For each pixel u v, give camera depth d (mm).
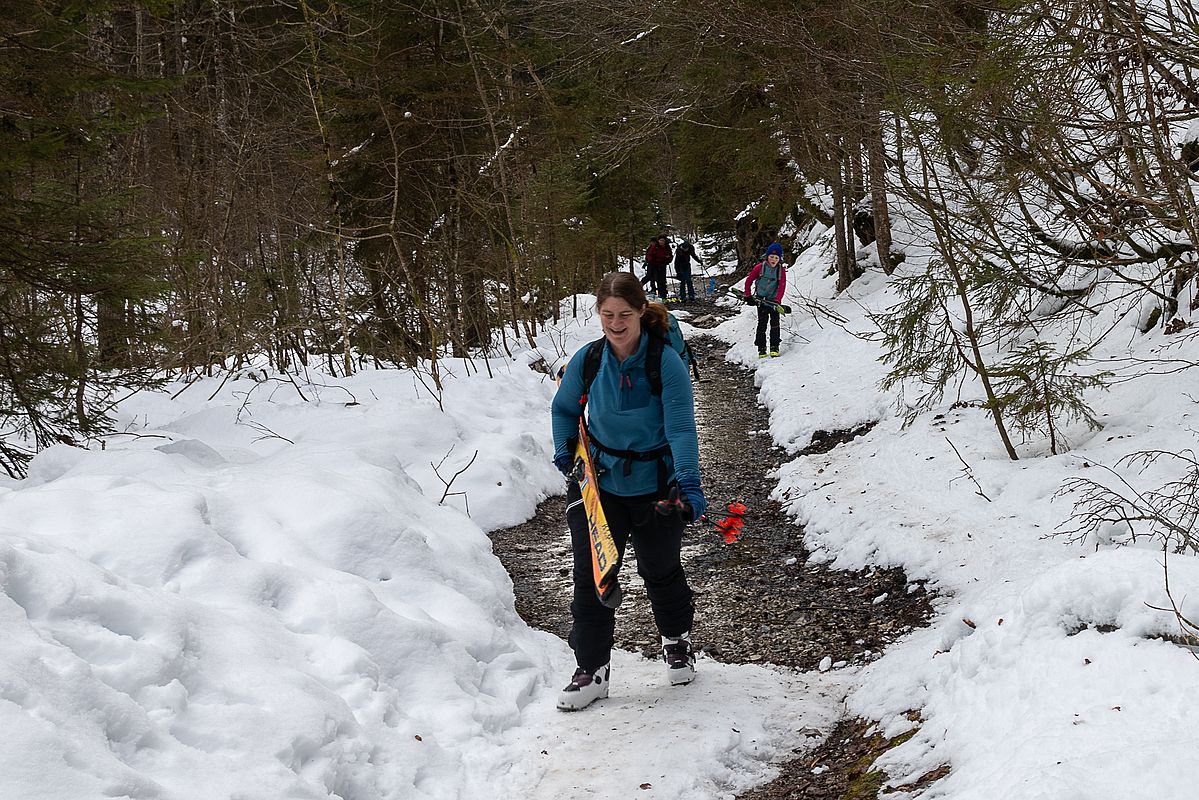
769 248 12844
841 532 5797
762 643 4562
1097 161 5375
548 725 3609
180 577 3500
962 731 2865
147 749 2490
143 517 3676
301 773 2721
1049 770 2160
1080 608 2924
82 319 7684
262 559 4012
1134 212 5656
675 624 3973
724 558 5934
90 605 2836
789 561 5719
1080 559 3184
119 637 2777
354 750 2938
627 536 3828
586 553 3779
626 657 4461
